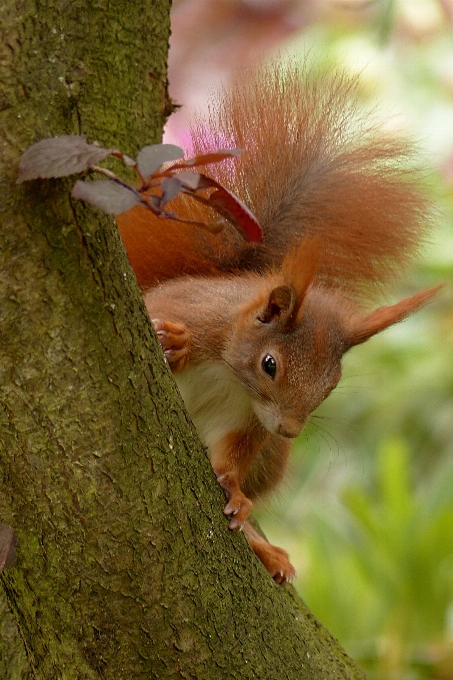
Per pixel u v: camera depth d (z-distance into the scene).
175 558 2.85
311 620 2.97
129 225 2.99
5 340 2.82
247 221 2.80
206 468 2.87
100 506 2.83
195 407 2.98
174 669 2.85
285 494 3.06
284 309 2.96
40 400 2.82
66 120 2.81
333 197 3.01
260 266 3.01
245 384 2.96
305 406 2.96
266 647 2.88
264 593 2.88
